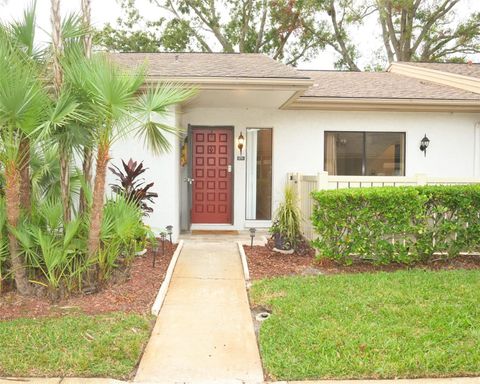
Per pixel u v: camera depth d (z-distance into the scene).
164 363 3.61
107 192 7.99
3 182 5.21
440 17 22.59
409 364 3.40
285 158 10.05
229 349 3.88
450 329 4.00
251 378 3.37
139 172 7.23
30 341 3.80
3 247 4.86
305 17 23.22
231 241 8.52
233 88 7.70
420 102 9.54
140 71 4.91
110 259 5.31
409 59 23.11
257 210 10.30
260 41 23.84
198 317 4.63
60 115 4.29
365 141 10.25
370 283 5.48
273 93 8.11
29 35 5.06
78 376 3.33
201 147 10.12
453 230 6.42
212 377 3.38
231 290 5.54
